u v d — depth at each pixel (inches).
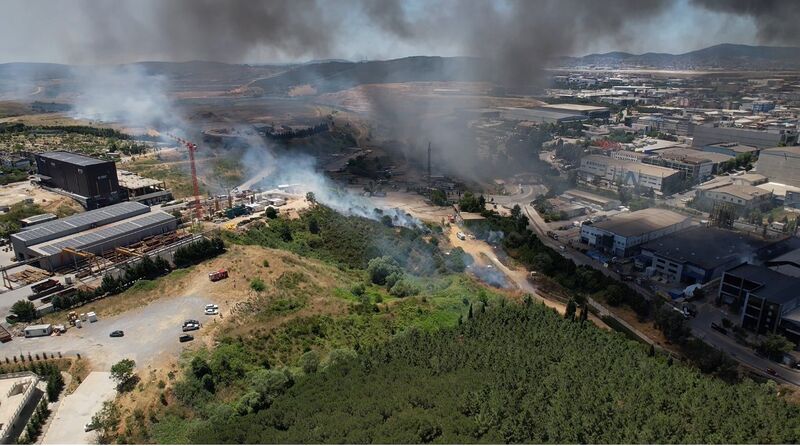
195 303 3481.8
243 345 3088.1
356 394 2706.7
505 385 2746.1
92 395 2664.9
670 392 2815.0
